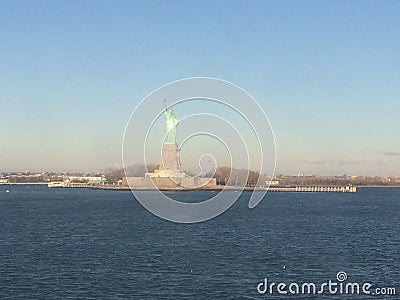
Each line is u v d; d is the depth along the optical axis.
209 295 57.81
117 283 62.97
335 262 77.56
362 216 170.00
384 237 109.56
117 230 122.06
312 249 91.06
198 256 82.69
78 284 62.47
